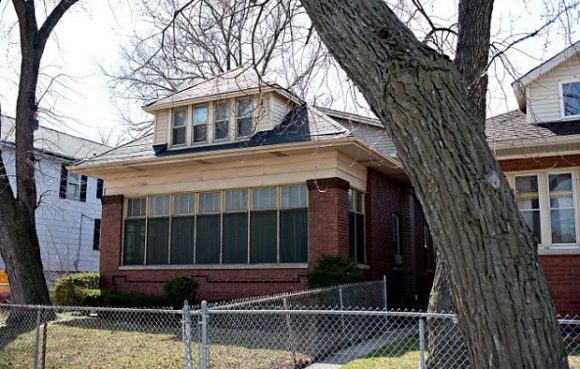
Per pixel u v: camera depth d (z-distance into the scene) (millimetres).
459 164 2877
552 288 11281
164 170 15844
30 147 13625
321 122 14031
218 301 14211
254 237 14320
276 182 14188
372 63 3092
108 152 16766
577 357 7891
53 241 23969
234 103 14945
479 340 2811
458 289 2887
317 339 9930
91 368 7797
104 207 16609
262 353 8648
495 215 2822
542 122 12211
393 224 17203
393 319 13484
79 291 15008
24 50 13688
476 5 6699
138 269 15773
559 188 11625
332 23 3258
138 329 11711
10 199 13070
